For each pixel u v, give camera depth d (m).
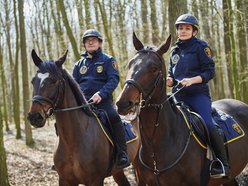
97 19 15.03
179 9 7.60
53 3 16.86
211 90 16.39
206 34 16.03
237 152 4.36
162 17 17.20
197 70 4.03
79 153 4.48
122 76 13.61
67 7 18.75
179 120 3.86
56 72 4.21
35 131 18.31
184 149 3.76
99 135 4.75
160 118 3.66
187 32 4.02
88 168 4.53
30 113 3.97
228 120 4.43
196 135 3.90
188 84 3.73
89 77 5.03
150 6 15.79
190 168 3.77
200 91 4.08
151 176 3.86
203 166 3.92
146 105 3.54
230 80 13.59
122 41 16.89
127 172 7.99
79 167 4.49
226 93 25.59
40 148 13.00
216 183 4.27
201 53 3.97
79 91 4.59
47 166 9.52
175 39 7.59
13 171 8.85
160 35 17.05
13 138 16.23
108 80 4.90
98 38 4.99
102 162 4.69
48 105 4.08
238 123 4.66
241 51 11.71
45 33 20.44
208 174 3.91
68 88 4.45
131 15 18.20
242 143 4.49
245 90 11.55
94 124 4.77
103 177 4.74
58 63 4.39
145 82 3.37
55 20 16.58
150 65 3.41
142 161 3.90
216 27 18.62
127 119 5.46
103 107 5.05
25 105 13.42
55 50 22.12
